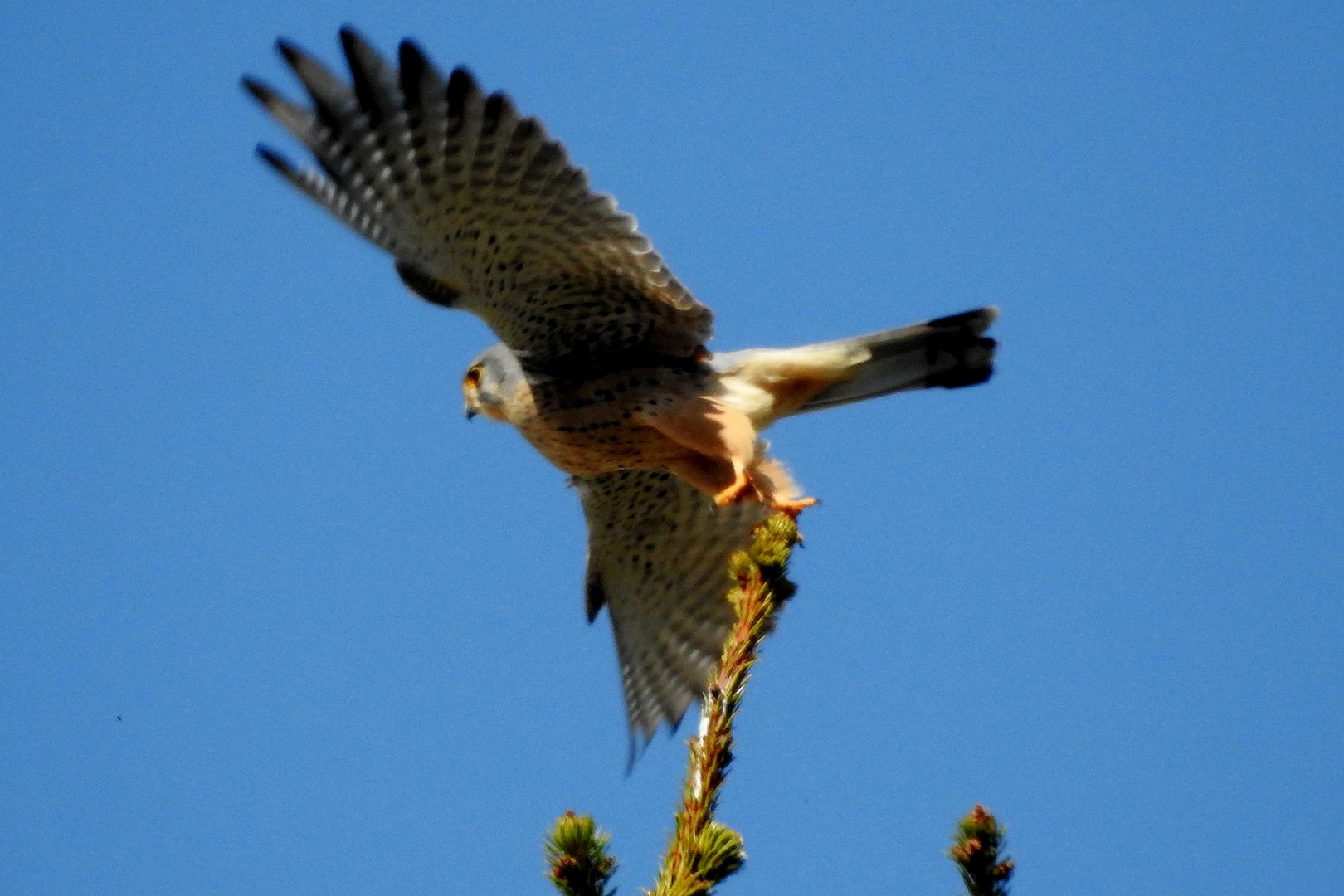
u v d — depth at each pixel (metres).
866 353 11.48
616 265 10.27
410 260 10.49
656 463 11.62
